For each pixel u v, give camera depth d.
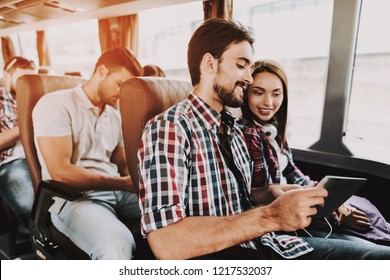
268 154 1.54
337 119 1.66
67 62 2.36
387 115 1.54
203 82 1.02
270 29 1.68
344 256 1.06
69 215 1.30
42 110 1.42
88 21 2.24
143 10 1.99
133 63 1.83
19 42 2.51
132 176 1.05
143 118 0.99
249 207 1.12
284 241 1.12
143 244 1.29
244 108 1.55
